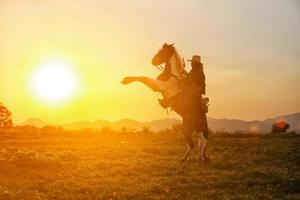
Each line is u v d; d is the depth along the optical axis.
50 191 12.61
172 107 17.41
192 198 11.83
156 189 12.55
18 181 13.89
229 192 12.43
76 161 17.95
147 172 15.55
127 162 17.23
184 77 17.25
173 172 15.41
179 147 25.67
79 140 34.25
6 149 21.34
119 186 13.09
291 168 16.42
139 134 44.78
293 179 13.69
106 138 37.78
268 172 14.89
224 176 14.40
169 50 17.28
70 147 25.36
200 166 16.69
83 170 15.62
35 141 32.09
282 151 21.19
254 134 40.41
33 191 12.48
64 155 18.75
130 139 35.50
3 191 12.06
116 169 15.60
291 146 24.06
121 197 11.85
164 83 17.14
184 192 12.50
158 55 17.31
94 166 16.30
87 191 12.56
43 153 19.52
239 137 38.09
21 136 40.28
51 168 16.17
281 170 15.62
